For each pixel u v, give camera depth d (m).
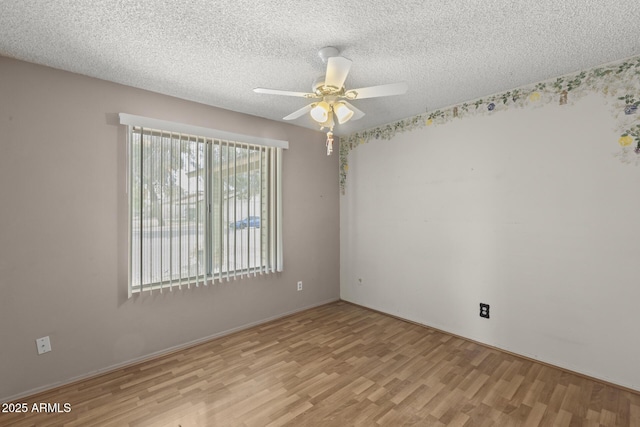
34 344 2.12
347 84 2.53
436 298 3.17
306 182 3.77
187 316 2.82
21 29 1.73
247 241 3.21
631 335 2.10
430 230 3.20
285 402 2.00
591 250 2.25
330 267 4.08
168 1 1.52
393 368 2.41
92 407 1.96
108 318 2.41
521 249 2.59
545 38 1.88
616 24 1.73
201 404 1.98
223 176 3.02
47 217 2.16
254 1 1.53
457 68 2.26
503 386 2.17
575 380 2.23
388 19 1.68
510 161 2.64
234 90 2.62
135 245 2.52
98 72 2.27
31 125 2.10
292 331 3.15
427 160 3.21
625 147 2.12
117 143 2.44
